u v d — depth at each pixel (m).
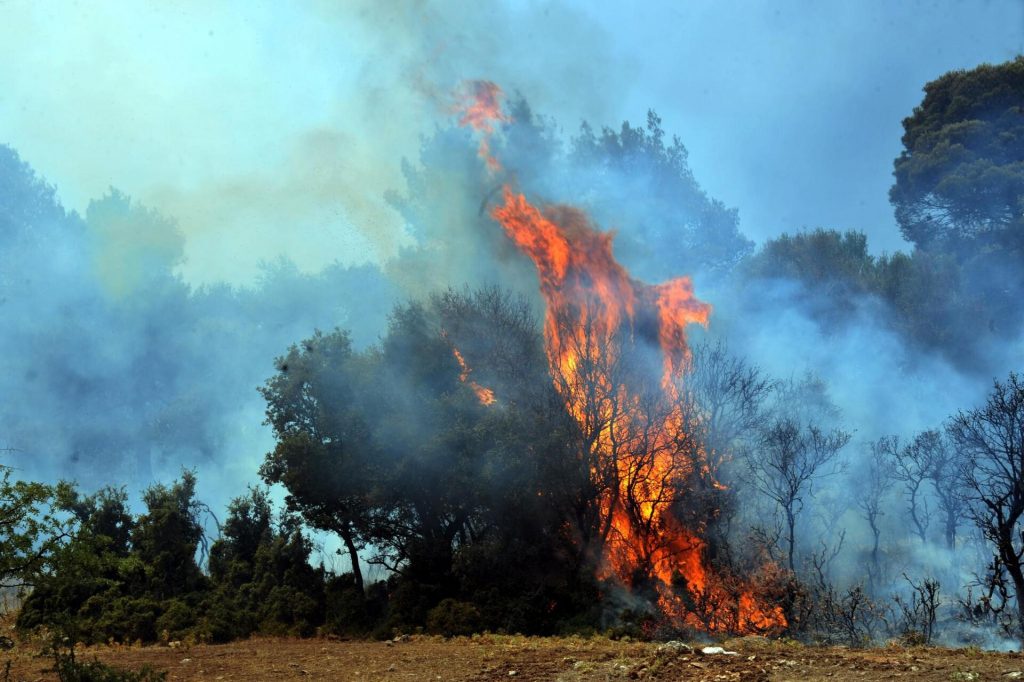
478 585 26.31
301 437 28.11
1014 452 24.39
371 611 27.97
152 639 23.92
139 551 26.69
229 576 28.34
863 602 21.95
